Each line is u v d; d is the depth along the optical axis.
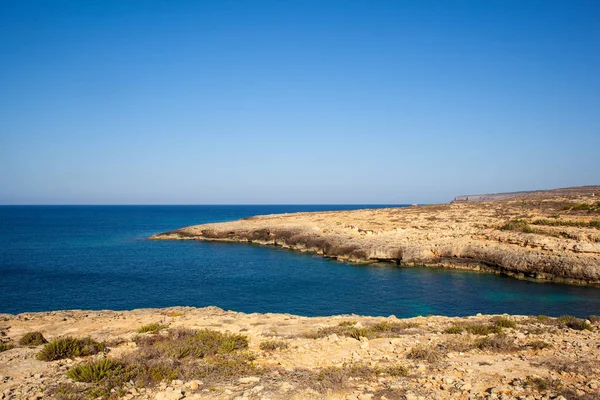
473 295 37.31
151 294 38.00
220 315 21.78
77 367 9.66
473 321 18.00
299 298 36.34
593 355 11.69
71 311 23.78
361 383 9.52
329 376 9.73
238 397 8.50
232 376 9.96
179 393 8.49
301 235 73.69
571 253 44.22
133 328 16.92
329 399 8.52
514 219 59.84
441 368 10.59
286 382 9.36
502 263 47.34
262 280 44.66
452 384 9.30
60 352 11.45
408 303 34.53
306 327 17.03
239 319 19.83
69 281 43.88
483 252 50.19
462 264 51.44
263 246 77.06
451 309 32.72
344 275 47.59
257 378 9.70
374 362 11.16
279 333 15.58
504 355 11.84
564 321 17.38
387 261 56.78
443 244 54.12
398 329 15.85
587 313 31.22
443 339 13.88
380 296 37.00
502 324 16.42
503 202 84.75
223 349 12.26
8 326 18.00
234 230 87.31
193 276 47.06
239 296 37.19
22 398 8.27
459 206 85.81
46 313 22.81
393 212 86.75
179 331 14.32
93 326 17.77
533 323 17.25
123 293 38.38
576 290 39.22
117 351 12.38
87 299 36.16
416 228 66.19
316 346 13.03
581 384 9.30
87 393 8.43
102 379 9.25
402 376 10.01
